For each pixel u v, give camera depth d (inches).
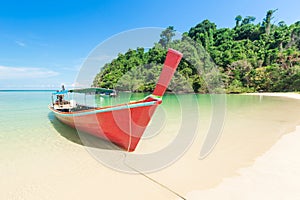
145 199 100.3
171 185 112.3
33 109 485.1
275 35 1994.3
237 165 133.3
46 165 145.7
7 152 173.5
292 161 135.7
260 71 1368.1
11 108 508.4
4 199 104.1
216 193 100.9
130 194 105.2
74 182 119.7
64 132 245.0
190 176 122.0
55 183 119.3
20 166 144.0
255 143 181.9
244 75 1400.1
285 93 1197.7
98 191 109.3
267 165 130.5
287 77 1273.4
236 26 2591.0
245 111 417.7
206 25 1930.4
